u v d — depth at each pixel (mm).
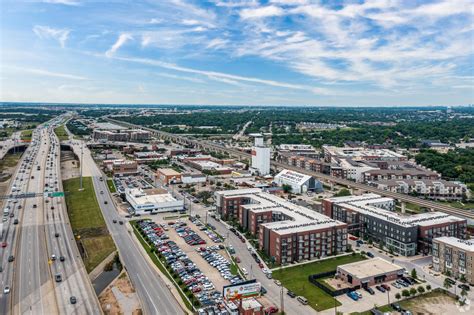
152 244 174375
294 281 143625
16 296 123062
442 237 160250
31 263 147500
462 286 139875
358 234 196875
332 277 147625
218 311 119062
